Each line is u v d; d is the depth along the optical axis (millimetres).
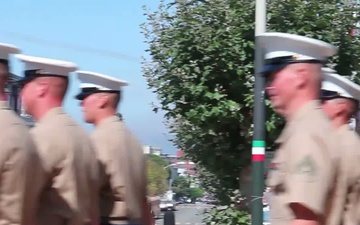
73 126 5152
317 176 3555
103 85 6355
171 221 12836
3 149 4230
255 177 10086
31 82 5164
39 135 4977
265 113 10070
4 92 4449
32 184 4445
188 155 12258
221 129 11406
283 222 3662
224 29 10781
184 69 10969
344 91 4867
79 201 5066
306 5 10812
